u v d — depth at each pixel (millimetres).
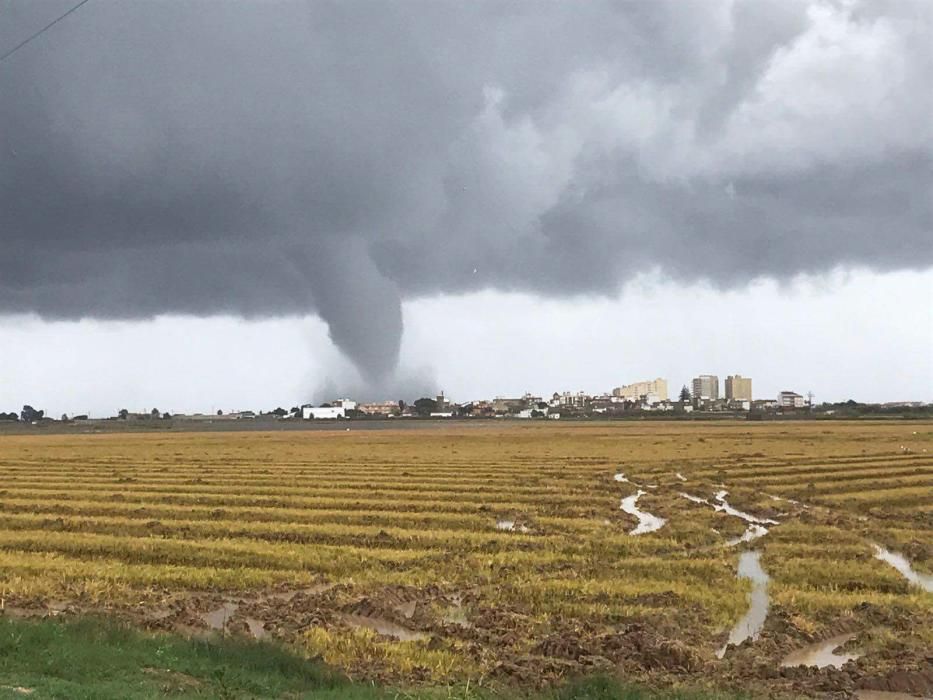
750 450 100062
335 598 25656
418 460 88750
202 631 21844
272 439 154375
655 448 106438
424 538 37156
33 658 16094
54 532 38969
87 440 159000
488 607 24609
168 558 32500
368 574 30000
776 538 38469
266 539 37656
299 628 22016
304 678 16969
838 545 36562
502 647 21062
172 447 124750
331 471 74250
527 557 32875
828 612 24625
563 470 74375
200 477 68188
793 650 21500
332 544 36562
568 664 19094
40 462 89312
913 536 39406
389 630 23188
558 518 44438
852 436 133000
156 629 21656
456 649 20391
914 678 18312
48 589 26109
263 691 15609
